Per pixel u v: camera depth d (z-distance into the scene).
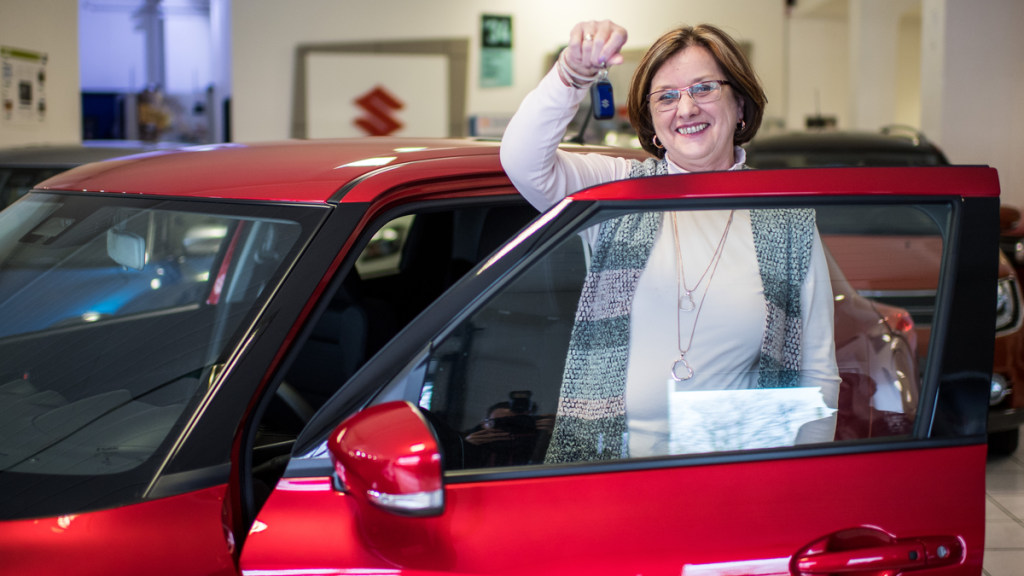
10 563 0.96
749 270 1.10
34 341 1.38
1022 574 2.27
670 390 1.08
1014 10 7.83
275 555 0.96
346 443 0.89
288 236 1.38
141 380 1.25
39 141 6.80
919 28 11.29
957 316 1.04
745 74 1.28
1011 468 3.09
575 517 0.97
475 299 1.03
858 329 1.09
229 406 1.18
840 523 1.00
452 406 1.01
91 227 1.53
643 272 1.09
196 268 1.40
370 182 1.47
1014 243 3.16
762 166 4.52
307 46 9.63
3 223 1.64
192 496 1.07
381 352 1.02
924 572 1.00
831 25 12.23
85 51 16.86
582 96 1.21
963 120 8.00
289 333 1.26
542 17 10.02
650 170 1.35
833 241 1.10
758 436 1.07
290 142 1.88
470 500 0.97
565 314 1.07
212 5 11.79
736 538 0.98
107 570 0.97
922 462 1.03
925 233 1.06
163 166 1.68
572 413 1.05
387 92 9.84
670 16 10.19
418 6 9.77
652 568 0.96
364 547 0.95
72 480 1.08
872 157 4.52
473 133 9.48
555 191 1.32
